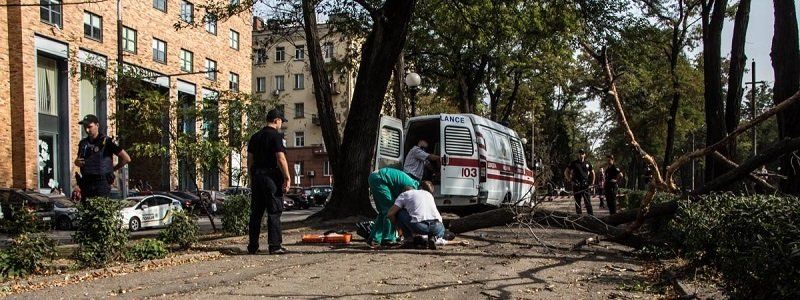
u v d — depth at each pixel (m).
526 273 6.98
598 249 9.28
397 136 14.70
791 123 10.14
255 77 65.12
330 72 24.67
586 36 19.58
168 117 14.03
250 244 8.51
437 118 14.22
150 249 7.95
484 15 19.70
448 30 22.00
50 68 30.61
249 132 14.14
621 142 43.50
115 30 33.62
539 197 10.51
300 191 44.41
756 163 8.52
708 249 6.45
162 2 37.72
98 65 16.69
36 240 6.93
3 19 28.06
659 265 7.46
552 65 28.36
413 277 6.60
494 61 27.83
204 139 13.78
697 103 25.41
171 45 38.41
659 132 33.84
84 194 8.16
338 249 8.94
